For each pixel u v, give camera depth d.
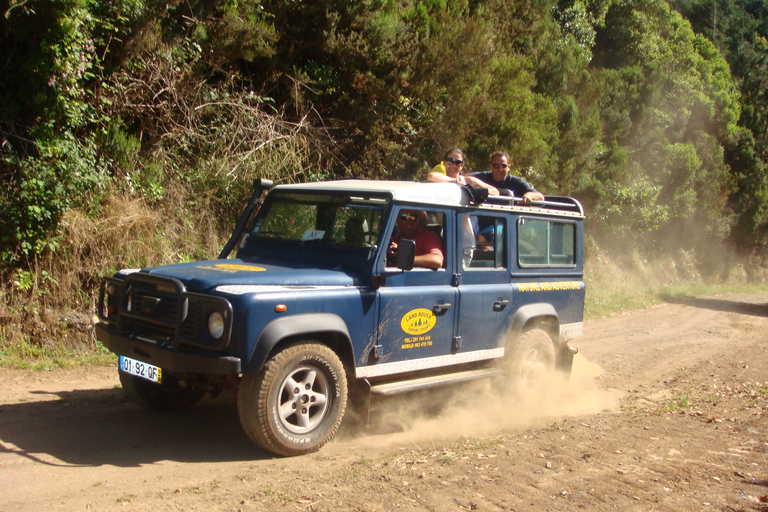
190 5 10.11
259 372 4.67
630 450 5.30
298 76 11.47
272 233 6.09
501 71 14.03
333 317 4.98
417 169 13.03
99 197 8.61
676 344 12.04
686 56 32.09
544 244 7.14
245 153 10.76
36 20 7.90
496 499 4.14
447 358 5.96
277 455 4.89
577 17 26.11
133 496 4.03
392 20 11.94
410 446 5.38
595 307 16.44
